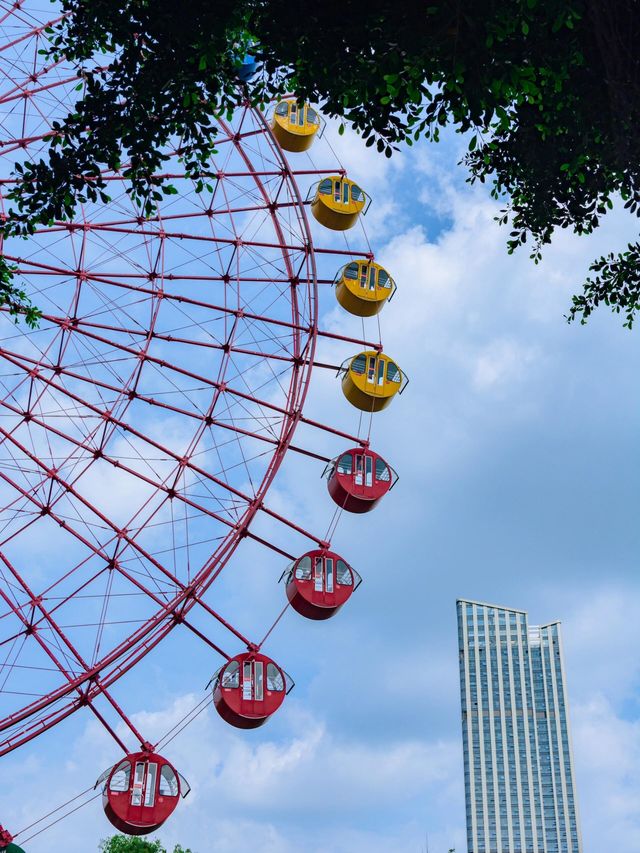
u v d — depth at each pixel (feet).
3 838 140.56
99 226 163.43
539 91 80.12
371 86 79.61
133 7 85.25
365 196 191.42
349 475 176.45
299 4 79.66
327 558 170.60
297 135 192.85
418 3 77.92
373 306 184.75
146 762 154.92
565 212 98.73
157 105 88.63
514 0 75.05
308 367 170.40
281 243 175.94
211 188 94.07
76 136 91.30
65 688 144.46
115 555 153.28
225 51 86.17
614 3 76.02
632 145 83.71
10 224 92.94
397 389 181.88
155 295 165.68
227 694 160.76
